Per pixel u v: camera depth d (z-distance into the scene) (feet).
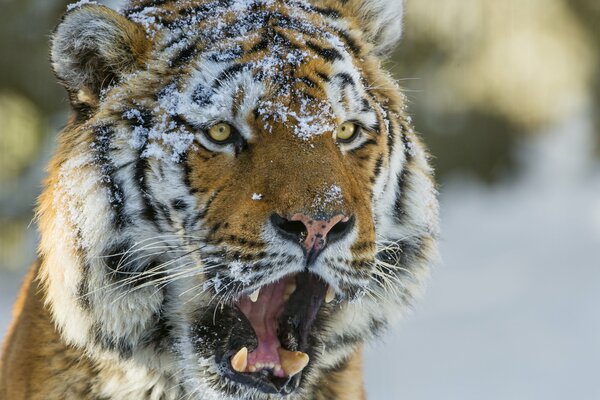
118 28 24.39
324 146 23.04
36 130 62.28
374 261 23.16
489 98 78.59
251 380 23.22
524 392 46.21
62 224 23.81
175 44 24.38
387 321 25.93
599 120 83.41
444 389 46.55
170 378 24.91
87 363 24.89
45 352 25.26
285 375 23.43
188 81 23.61
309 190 22.00
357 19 27.14
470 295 60.39
